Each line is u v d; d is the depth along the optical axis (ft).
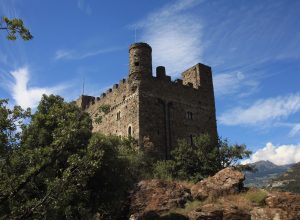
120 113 185.06
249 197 95.81
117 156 101.91
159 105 180.75
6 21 50.34
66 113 66.23
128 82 182.60
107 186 95.96
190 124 188.55
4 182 57.88
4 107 59.67
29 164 61.05
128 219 100.48
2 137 60.13
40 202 57.41
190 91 195.83
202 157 147.95
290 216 86.74
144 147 165.58
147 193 104.94
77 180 57.88
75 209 80.02
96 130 201.57
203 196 102.17
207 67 210.18
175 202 99.91
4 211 63.31
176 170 146.41
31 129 83.15
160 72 187.62
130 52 185.78
